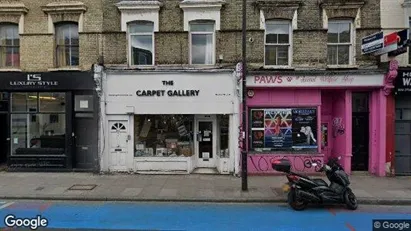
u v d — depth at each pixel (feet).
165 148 47.42
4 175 44.29
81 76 45.62
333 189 31.40
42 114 47.21
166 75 45.27
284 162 31.83
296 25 44.88
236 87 44.39
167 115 47.19
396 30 44.32
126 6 45.32
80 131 47.26
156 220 27.66
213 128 47.65
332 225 26.63
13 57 47.39
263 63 45.01
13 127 47.26
